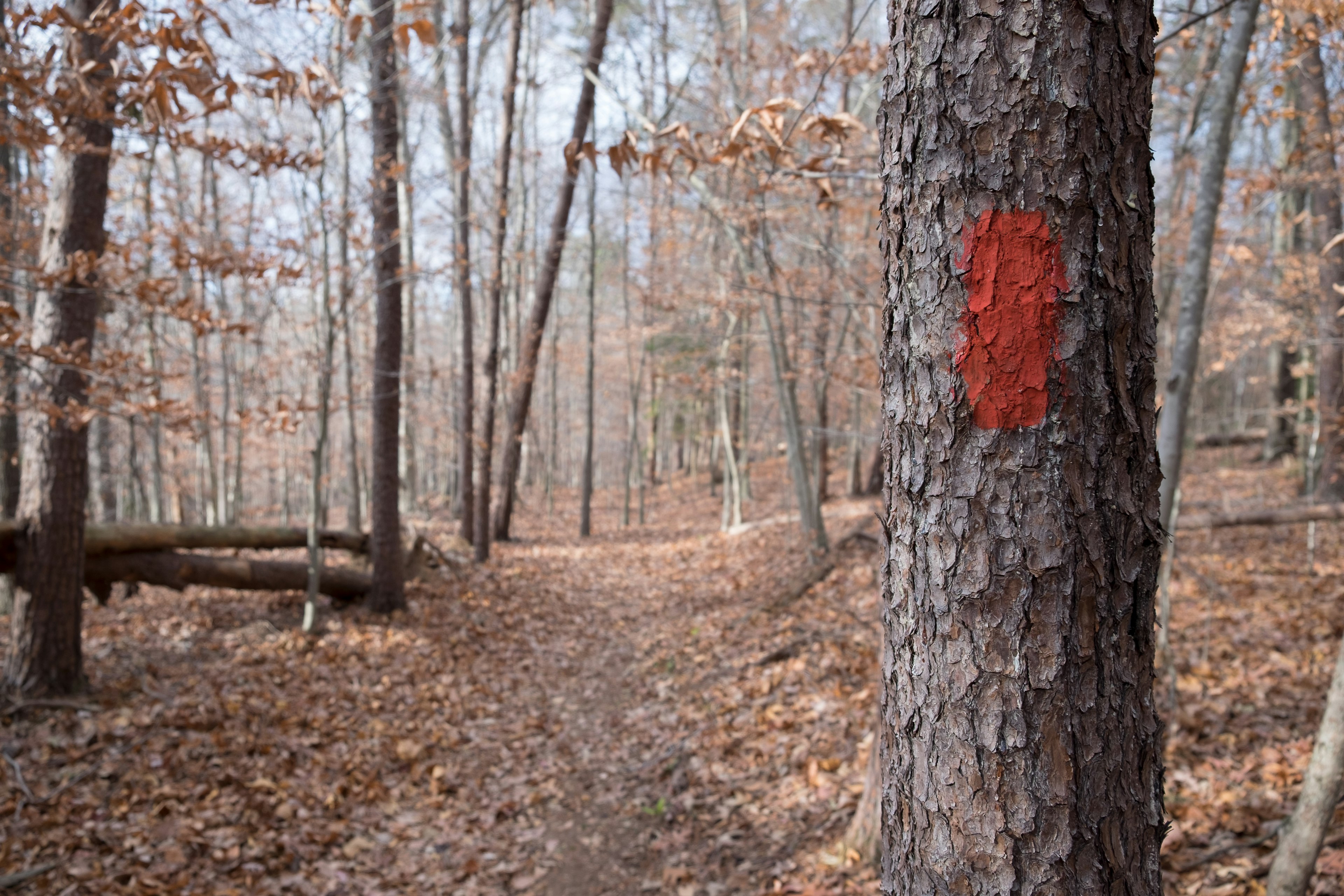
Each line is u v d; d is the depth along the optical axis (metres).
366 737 5.89
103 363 4.07
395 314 8.96
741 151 3.25
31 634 5.43
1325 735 2.60
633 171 3.27
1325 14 3.53
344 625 8.29
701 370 13.14
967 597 1.14
